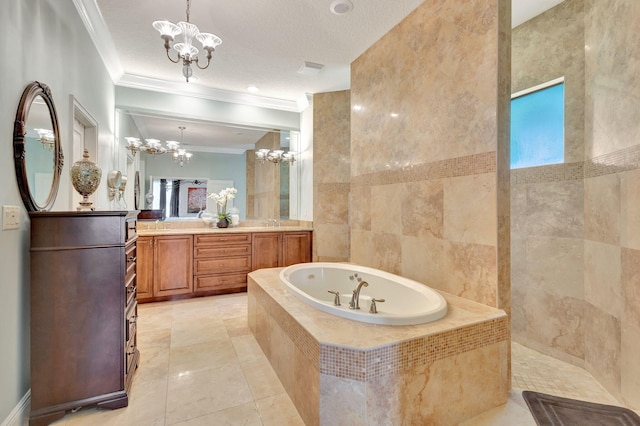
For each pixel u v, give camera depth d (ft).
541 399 6.00
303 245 14.32
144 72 11.77
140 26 8.74
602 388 6.34
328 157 14.10
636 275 5.38
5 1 4.65
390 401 4.79
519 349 8.12
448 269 7.35
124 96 12.18
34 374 5.14
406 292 7.76
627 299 5.63
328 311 6.13
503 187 6.31
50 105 6.05
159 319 10.16
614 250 6.01
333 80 12.69
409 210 8.52
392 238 9.18
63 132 6.81
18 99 5.01
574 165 7.25
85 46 8.21
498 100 6.23
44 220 5.18
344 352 4.69
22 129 4.99
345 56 10.66
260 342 8.20
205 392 6.19
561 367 7.19
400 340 4.91
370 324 5.53
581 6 7.14
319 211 14.20
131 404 5.79
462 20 6.93
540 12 7.93
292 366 5.91
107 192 10.53
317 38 9.52
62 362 5.31
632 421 5.30
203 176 14.40
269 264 13.66
